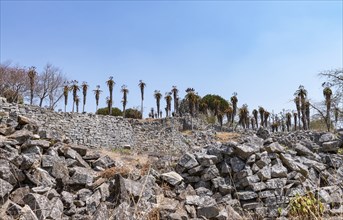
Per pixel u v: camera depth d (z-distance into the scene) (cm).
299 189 759
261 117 5603
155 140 2852
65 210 629
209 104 6159
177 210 682
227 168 812
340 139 1002
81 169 780
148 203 634
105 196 652
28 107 2227
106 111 5644
